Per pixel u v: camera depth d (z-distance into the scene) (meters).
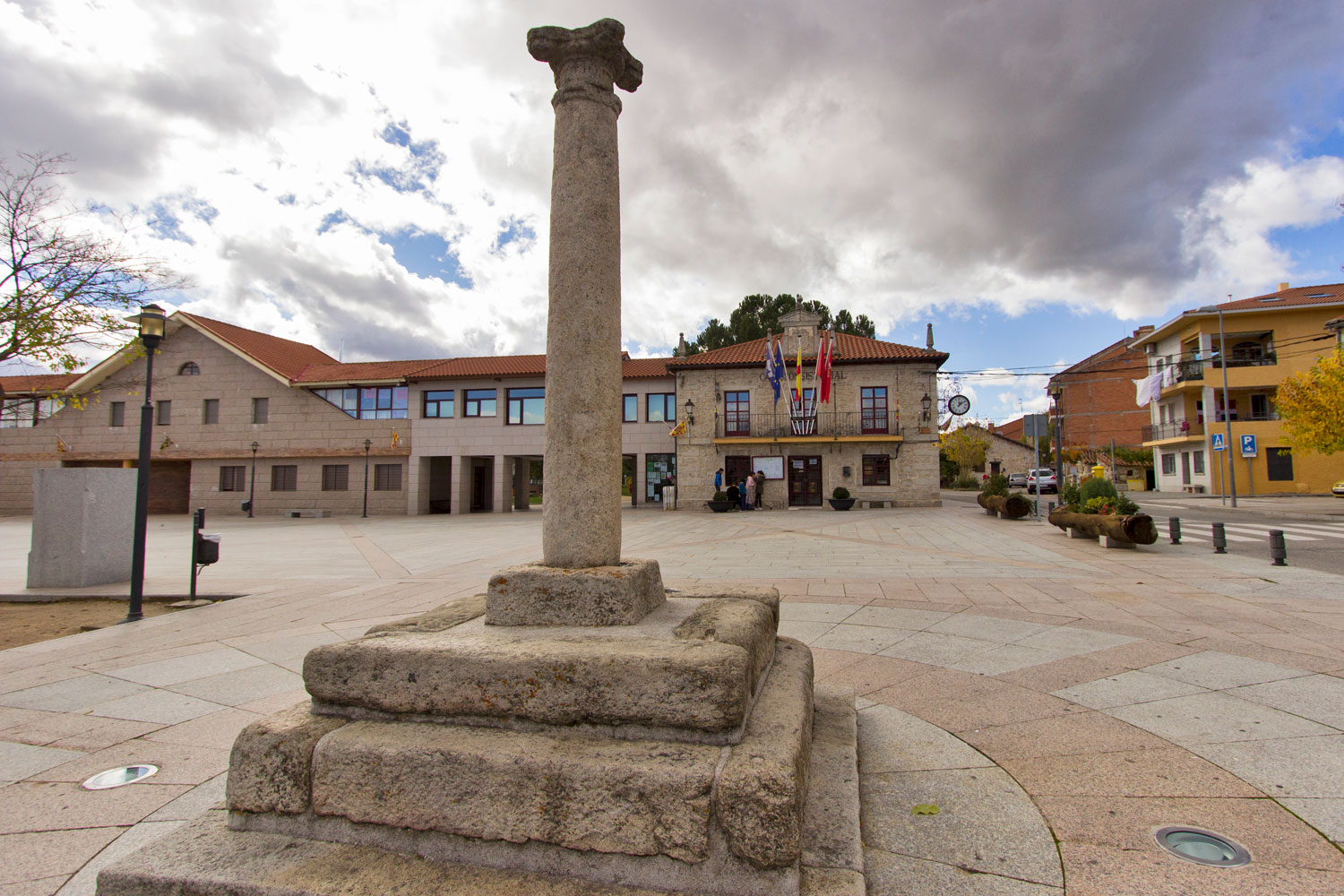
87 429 32.62
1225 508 22.27
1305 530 14.47
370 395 31.09
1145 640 5.15
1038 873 2.12
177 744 3.53
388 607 7.51
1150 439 38.44
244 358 31.72
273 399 31.45
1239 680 4.09
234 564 11.94
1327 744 3.10
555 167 3.10
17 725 3.83
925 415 27.44
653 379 30.34
